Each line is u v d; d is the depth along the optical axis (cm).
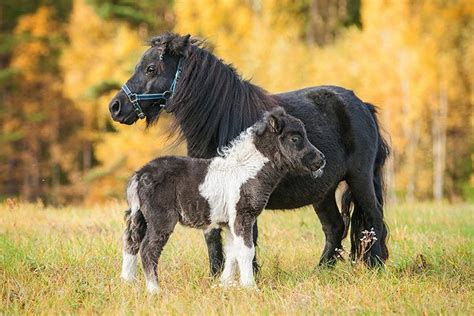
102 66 3906
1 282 1078
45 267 1201
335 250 1303
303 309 956
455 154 4316
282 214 1916
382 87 3466
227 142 1118
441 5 4050
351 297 1020
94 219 1798
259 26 3494
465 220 2019
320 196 1215
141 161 3562
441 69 3759
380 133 1349
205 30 3409
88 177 3803
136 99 1147
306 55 3634
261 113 1152
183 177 1051
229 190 1062
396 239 1559
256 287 1043
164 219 1043
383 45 3494
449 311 955
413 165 3866
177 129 1163
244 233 1066
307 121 1195
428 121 4197
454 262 1271
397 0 3509
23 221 1727
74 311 981
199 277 1150
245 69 3259
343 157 1235
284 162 1088
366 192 1271
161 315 932
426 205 2650
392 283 1110
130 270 1080
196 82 1134
